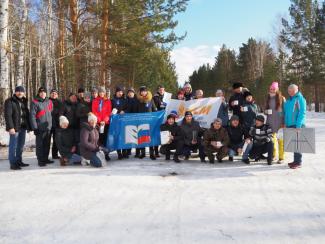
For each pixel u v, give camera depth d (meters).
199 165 8.62
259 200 5.67
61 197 5.93
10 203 5.63
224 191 6.23
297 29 43.19
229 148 9.02
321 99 53.75
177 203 5.55
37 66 31.00
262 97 45.19
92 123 8.55
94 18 19.25
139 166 8.54
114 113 9.45
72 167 8.48
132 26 19.16
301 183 6.72
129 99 9.87
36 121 8.55
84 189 6.41
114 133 9.45
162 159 9.55
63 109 9.14
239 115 9.34
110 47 19.62
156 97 10.54
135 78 26.48
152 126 9.62
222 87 63.22
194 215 5.00
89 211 5.23
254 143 8.66
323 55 40.81
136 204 5.53
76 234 4.41
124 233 4.41
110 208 5.35
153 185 6.69
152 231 4.45
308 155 9.77
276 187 6.45
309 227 4.52
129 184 6.76
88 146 8.44
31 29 24.48
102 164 8.44
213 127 8.91
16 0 16.34
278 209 5.22
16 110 8.19
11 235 4.41
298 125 7.91
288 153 10.11
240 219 4.82
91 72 22.83
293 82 41.66
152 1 19.25
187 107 10.37
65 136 8.80
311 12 42.56
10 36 19.47
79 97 9.82
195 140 9.22
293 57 43.59
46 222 4.82
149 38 20.31
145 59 20.42
